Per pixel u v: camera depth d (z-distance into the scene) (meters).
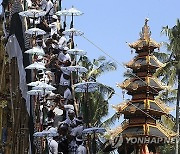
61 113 29.88
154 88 36.09
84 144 28.55
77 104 32.16
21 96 31.97
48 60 34.69
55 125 29.25
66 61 33.12
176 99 57.56
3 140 35.00
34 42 33.97
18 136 31.33
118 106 35.97
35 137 27.75
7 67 36.38
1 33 37.56
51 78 33.00
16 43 32.75
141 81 36.19
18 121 31.80
